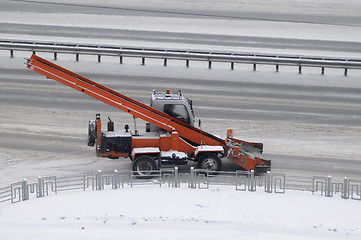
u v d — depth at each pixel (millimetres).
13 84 98562
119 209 49875
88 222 46656
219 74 106938
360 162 68812
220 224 46531
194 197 53469
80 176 60312
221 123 82250
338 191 58156
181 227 45812
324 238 44344
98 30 134125
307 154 71125
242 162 63125
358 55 118750
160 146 63844
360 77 106875
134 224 46281
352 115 87000
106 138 63125
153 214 48719
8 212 49375
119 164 67562
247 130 79625
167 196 53750
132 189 56625
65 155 70125
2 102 89812
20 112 85688
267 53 115500
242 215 48875
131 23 141750
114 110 88062
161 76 104500
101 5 160375
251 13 155375
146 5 161750
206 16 151000
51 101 91125
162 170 58656
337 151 72375
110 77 102625
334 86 101375
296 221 47812
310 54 118688
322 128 81188
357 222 48125
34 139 75188
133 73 105750
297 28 141375
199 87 98875
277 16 152750
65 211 49375
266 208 50812
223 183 60469
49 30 132500
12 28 133125
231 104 90750
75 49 110750
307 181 59688
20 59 113438
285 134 78438
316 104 91750
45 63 63500
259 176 64062
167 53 108500
